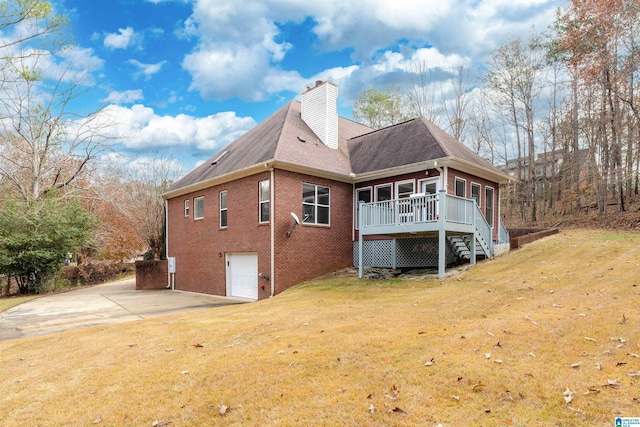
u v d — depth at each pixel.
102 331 7.50
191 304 13.02
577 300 6.78
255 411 3.51
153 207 27.47
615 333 4.80
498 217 16.56
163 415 3.56
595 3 18.38
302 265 13.77
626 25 17.47
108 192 24.80
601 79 19.33
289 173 13.55
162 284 20.08
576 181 23.14
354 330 5.89
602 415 3.09
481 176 15.24
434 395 3.60
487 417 3.18
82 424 3.49
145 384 4.28
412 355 4.60
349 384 3.93
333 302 9.09
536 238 15.70
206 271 16.75
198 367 4.69
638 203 20.39
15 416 3.69
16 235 17.33
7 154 21.03
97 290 19.39
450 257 14.03
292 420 3.31
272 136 15.30
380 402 3.53
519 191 27.34
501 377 3.83
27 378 4.76
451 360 4.34
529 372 3.89
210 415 3.51
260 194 13.87
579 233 16.31
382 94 33.84
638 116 17.47
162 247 24.78
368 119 34.81
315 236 14.26
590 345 4.49
